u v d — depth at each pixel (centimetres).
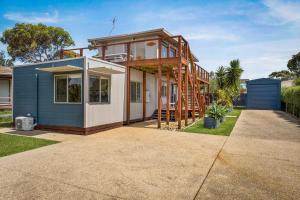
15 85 1081
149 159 531
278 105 2488
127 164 491
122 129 1000
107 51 1510
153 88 1490
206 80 1961
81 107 868
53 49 3130
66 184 380
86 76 864
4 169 453
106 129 977
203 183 387
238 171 449
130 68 1180
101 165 483
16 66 1070
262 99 2598
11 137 795
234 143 711
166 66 1128
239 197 335
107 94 998
